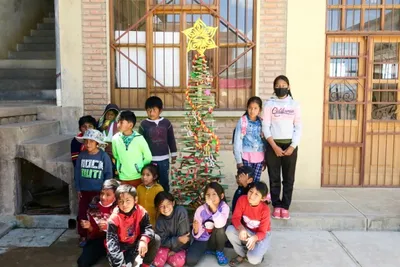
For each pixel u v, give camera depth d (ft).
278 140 14.06
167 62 18.35
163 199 11.57
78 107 18.22
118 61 18.35
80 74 18.10
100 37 17.90
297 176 18.47
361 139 18.63
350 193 17.80
